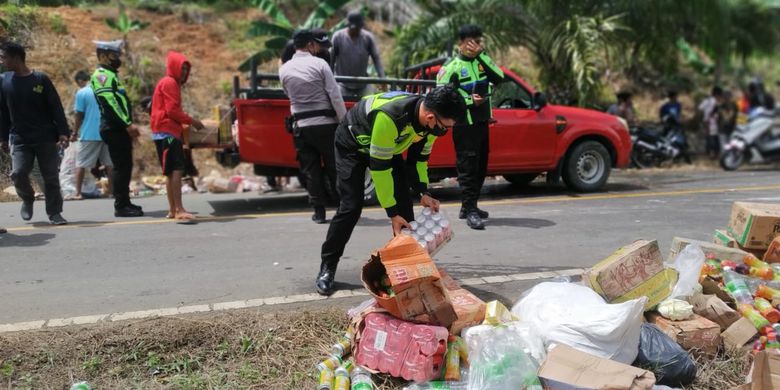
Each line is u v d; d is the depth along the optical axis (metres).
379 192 4.00
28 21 11.82
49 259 5.61
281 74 6.43
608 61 13.30
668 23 14.23
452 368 3.35
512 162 8.57
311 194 6.98
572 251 5.71
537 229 6.58
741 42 17.02
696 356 3.65
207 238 6.37
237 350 3.65
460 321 3.65
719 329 3.71
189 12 16.20
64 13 14.41
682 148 13.77
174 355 3.58
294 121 6.61
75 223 7.12
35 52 12.25
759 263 4.30
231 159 8.34
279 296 4.56
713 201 8.27
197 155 12.34
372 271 3.71
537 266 5.25
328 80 6.27
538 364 3.31
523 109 8.62
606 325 3.37
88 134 8.86
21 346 3.57
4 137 6.68
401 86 8.16
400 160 4.39
